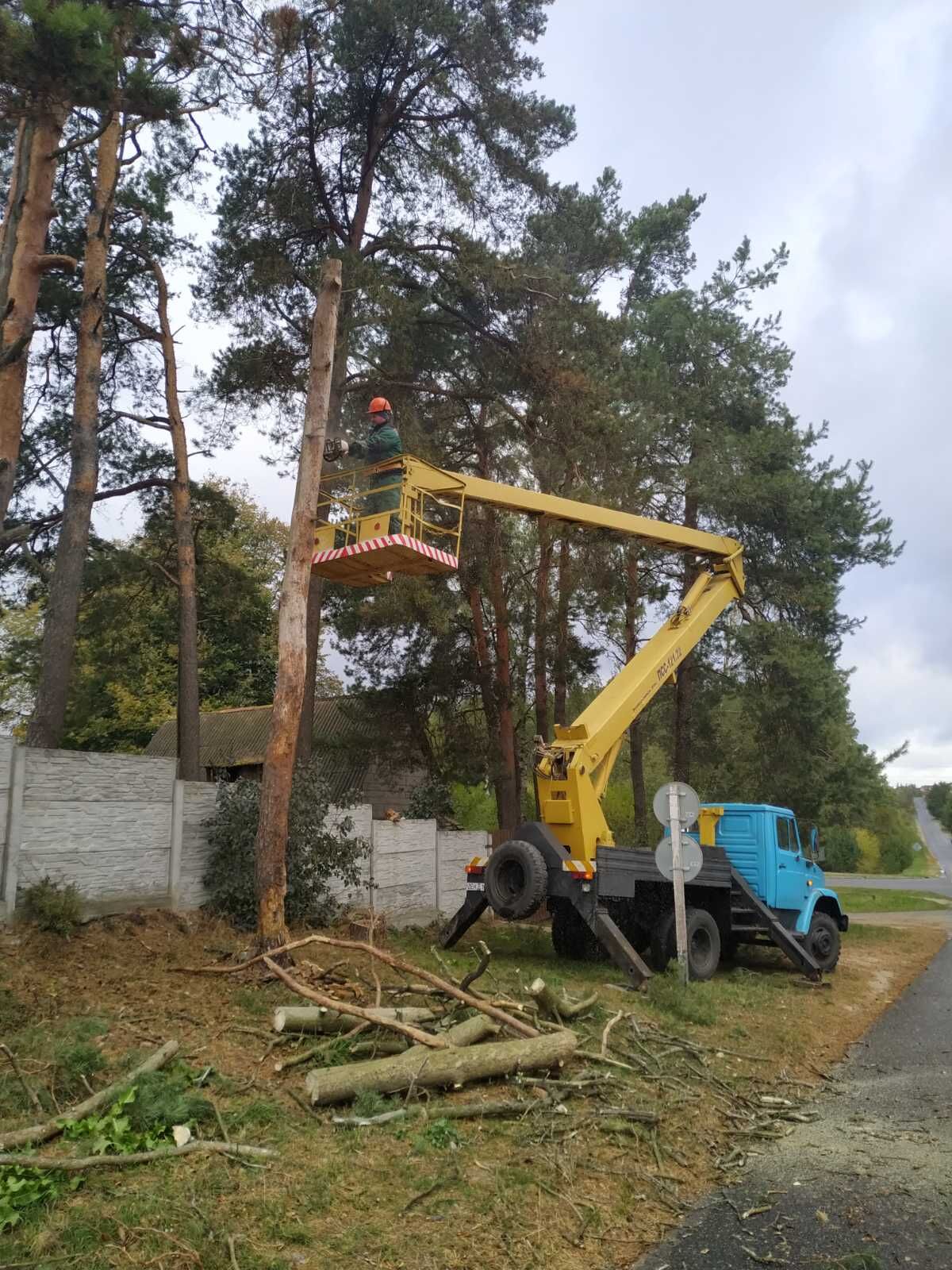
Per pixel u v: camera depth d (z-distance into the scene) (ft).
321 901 41.19
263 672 115.34
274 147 58.59
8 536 39.40
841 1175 20.21
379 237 60.64
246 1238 14.46
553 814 42.16
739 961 52.70
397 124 62.23
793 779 75.66
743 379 77.92
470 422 69.36
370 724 72.64
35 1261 13.17
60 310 55.11
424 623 66.80
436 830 53.67
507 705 71.05
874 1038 34.86
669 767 96.32
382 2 54.39
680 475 75.15
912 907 106.52
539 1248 15.74
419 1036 22.81
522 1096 22.13
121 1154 16.63
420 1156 18.17
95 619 61.93
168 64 40.70
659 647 47.73
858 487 77.25
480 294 61.62
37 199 41.09
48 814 30.14
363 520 34.71
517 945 47.96
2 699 107.24
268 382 59.21
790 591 75.15
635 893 41.29
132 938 31.19
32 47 31.53
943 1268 15.89
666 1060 27.30
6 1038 21.54
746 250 81.76
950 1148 22.02
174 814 35.35
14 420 39.93
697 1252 16.42
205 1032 23.90
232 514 63.46
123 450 60.59
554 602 73.46
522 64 61.67
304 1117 19.57
